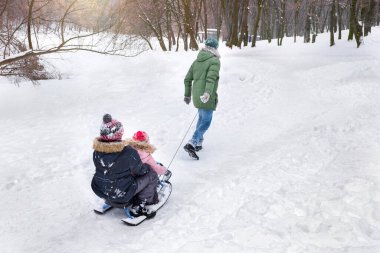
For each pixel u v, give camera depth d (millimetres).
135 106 9844
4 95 10914
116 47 8742
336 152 5633
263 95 11195
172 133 7441
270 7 35719
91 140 7008
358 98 10773
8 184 4949
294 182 4531
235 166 5523
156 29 25312
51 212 4238
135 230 3758
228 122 8328
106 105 10008
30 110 9664
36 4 7934
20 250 3471
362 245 2938
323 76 14023
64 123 8320
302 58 18906
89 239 3611
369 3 24688
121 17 8602
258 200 3975
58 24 8039
